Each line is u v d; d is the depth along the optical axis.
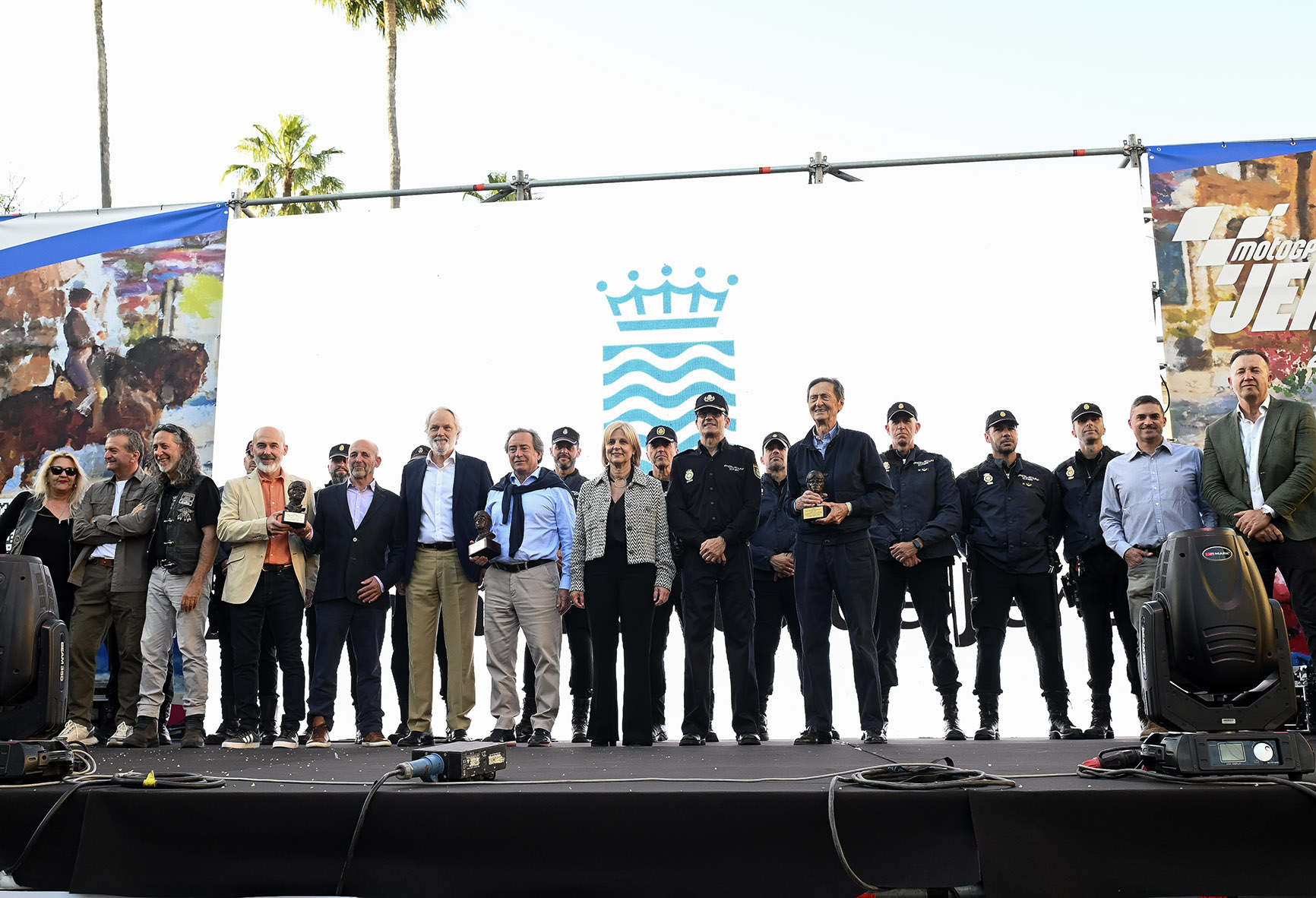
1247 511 5.25
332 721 5.72
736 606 5.70
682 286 7.02
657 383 6.97
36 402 7.31
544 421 7.04
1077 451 6.61
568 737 6.73
